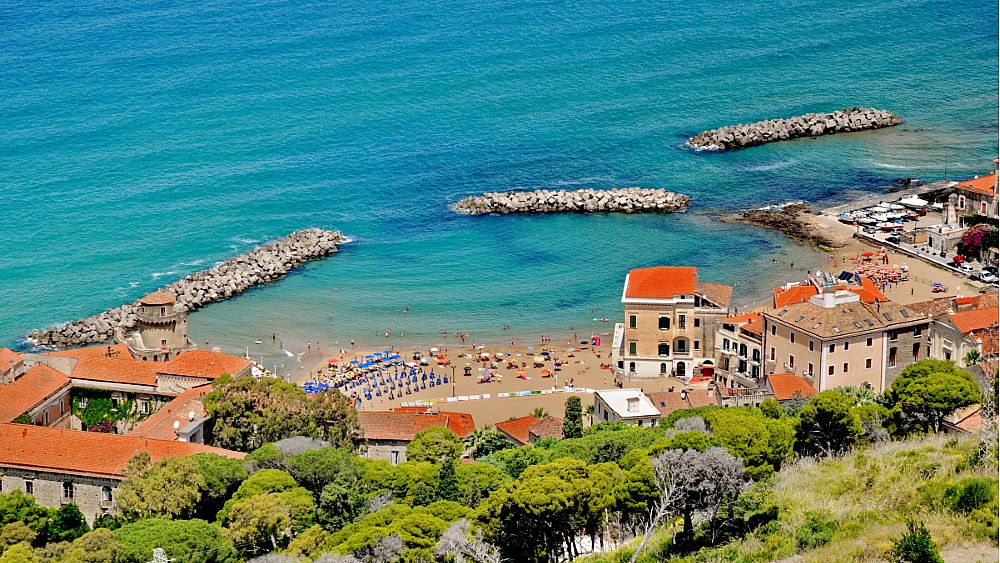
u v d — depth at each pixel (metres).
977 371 177.00
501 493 127.19
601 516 126.31
